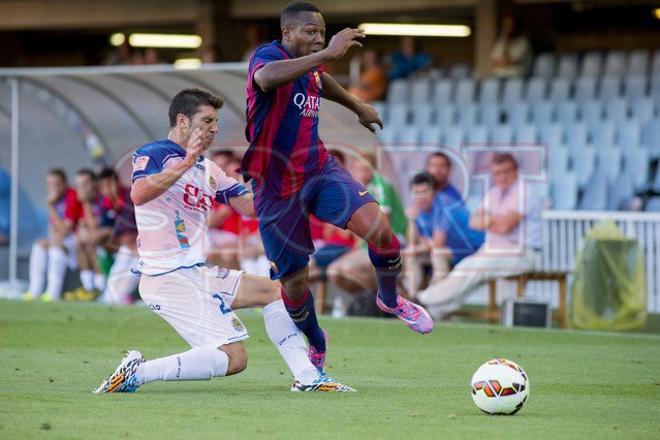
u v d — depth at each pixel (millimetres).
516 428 16266
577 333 32219
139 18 67812
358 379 22281
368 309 36125
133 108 43969
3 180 46719
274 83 18203
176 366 19219
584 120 51438
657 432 16141
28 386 20297
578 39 65875
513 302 34969
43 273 43594
